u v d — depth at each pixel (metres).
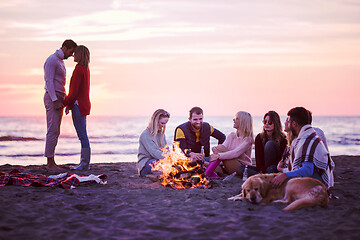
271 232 3.26
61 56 7.46
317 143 4.28
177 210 4.00
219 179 6.23
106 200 4.50
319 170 4.33
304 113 4.45
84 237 3.15
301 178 4.13
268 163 5.84
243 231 3.29
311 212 3.84
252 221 3.58
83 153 7.65
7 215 3.66
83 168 7.63
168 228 3.39
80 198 4.60
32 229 3.32
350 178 6.52
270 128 5.89
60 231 3.28
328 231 3.26
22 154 15.04
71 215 3.80
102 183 5.69
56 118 7.38
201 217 3.71
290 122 4.55
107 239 3.10
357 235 3.15
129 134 42.91
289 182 4.16
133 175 6.74
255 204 4.21
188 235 3.20
